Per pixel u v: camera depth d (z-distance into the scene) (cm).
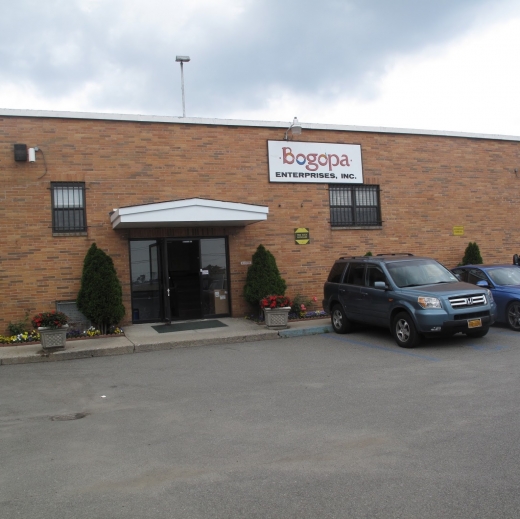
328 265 1631
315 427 602
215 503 419
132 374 949
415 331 1048
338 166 1655
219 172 1524
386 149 1723
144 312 1462
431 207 1781
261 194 1565
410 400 696
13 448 572
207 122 1514
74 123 1398
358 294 1218
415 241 1752
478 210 1855
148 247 1467
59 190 1385
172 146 1483
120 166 1433
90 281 1316
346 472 470
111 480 474
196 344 1223
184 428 621
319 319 1497
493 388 734
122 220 1270
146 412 700
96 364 1058
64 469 505
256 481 458
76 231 1390
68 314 1369
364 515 391
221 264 1534
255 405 709
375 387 774
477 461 481
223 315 1531
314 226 1620
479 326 1045
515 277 1303
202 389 816
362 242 1677
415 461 488
